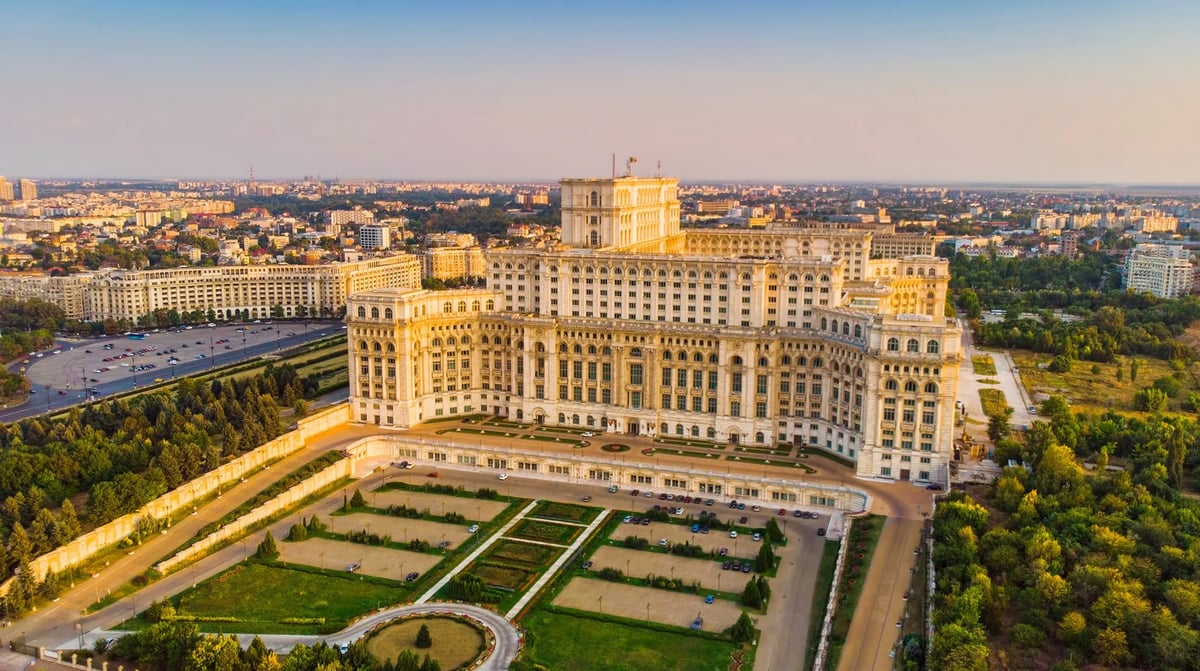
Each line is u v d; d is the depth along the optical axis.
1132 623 196.38
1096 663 193.00
